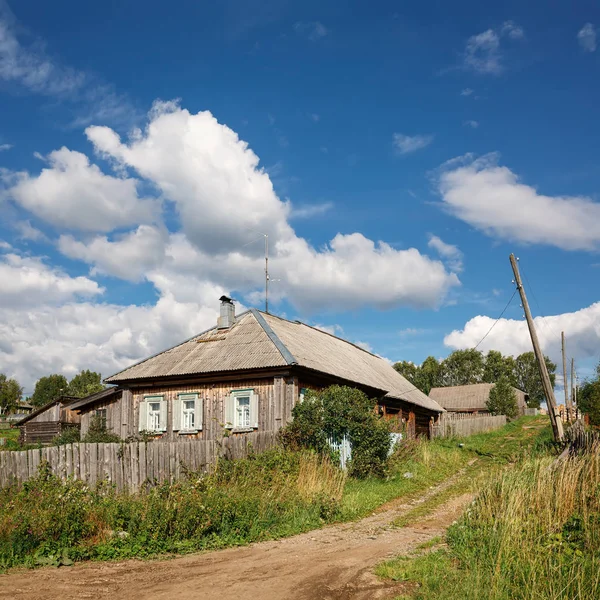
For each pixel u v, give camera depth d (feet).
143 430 73.20
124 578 27.48
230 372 68.49
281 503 41.73
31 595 24.57
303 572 28.43
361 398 60.23
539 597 22.75
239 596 24.57
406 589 25.26
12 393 262.26
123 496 39.04
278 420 65.10
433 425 114.01
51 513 33.12
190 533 35.27
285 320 90.79
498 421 148.97
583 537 28.09
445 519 42.86
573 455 42.24
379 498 50.29
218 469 46.01
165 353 78.59
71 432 87.97
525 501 33.17
